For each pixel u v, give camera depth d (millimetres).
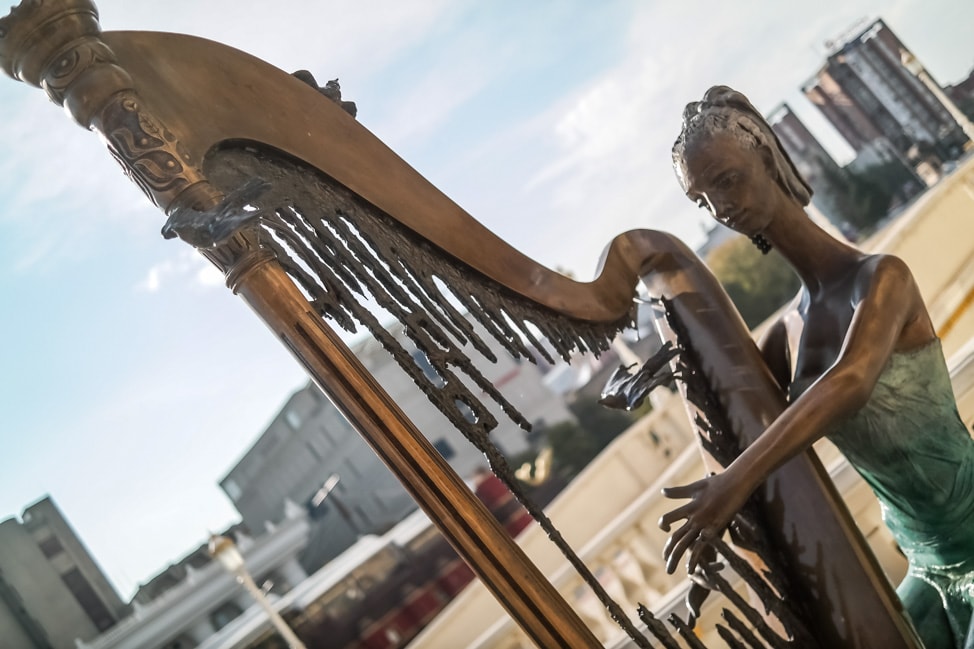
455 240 1137
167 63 1018
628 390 1292
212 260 1007
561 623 1015
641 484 4977
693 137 1211
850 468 2143
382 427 995
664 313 1333
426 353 1062
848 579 1173
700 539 1079
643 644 1100
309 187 1067
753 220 1211
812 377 1240
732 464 1092
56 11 968
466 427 1054
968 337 4199
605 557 3525
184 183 968
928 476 1214
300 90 1097
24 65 987
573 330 1228
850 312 1196
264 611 5492
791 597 1218
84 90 976
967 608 1237
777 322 1373
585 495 5000
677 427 4930
